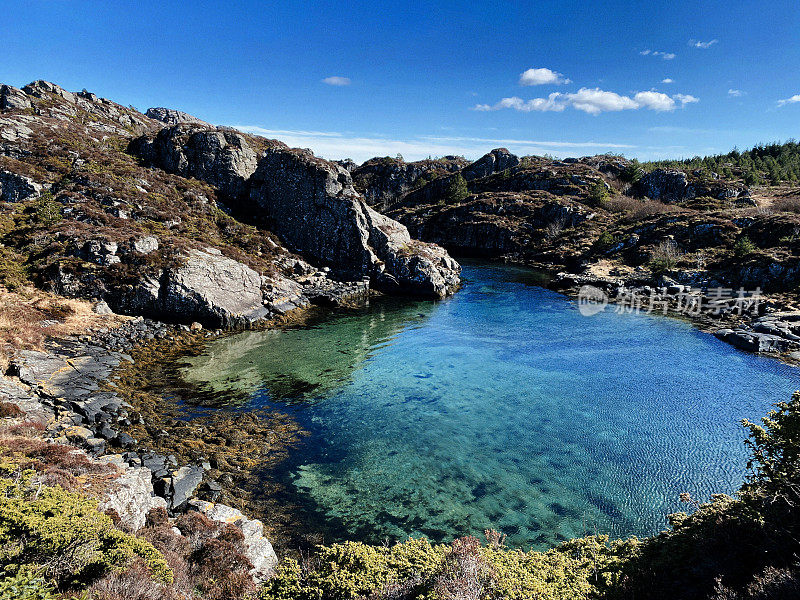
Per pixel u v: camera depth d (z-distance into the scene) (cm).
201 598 1176
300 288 5606
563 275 7138
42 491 1175
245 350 3800
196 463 2108
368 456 2259
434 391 3038
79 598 852
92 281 4094
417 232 12625
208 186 7081
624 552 1276
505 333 4406
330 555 1248
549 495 1955
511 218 11325
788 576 805
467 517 1820
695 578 1001
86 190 5459
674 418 2627
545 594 988
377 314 5162
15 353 2848
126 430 2328
